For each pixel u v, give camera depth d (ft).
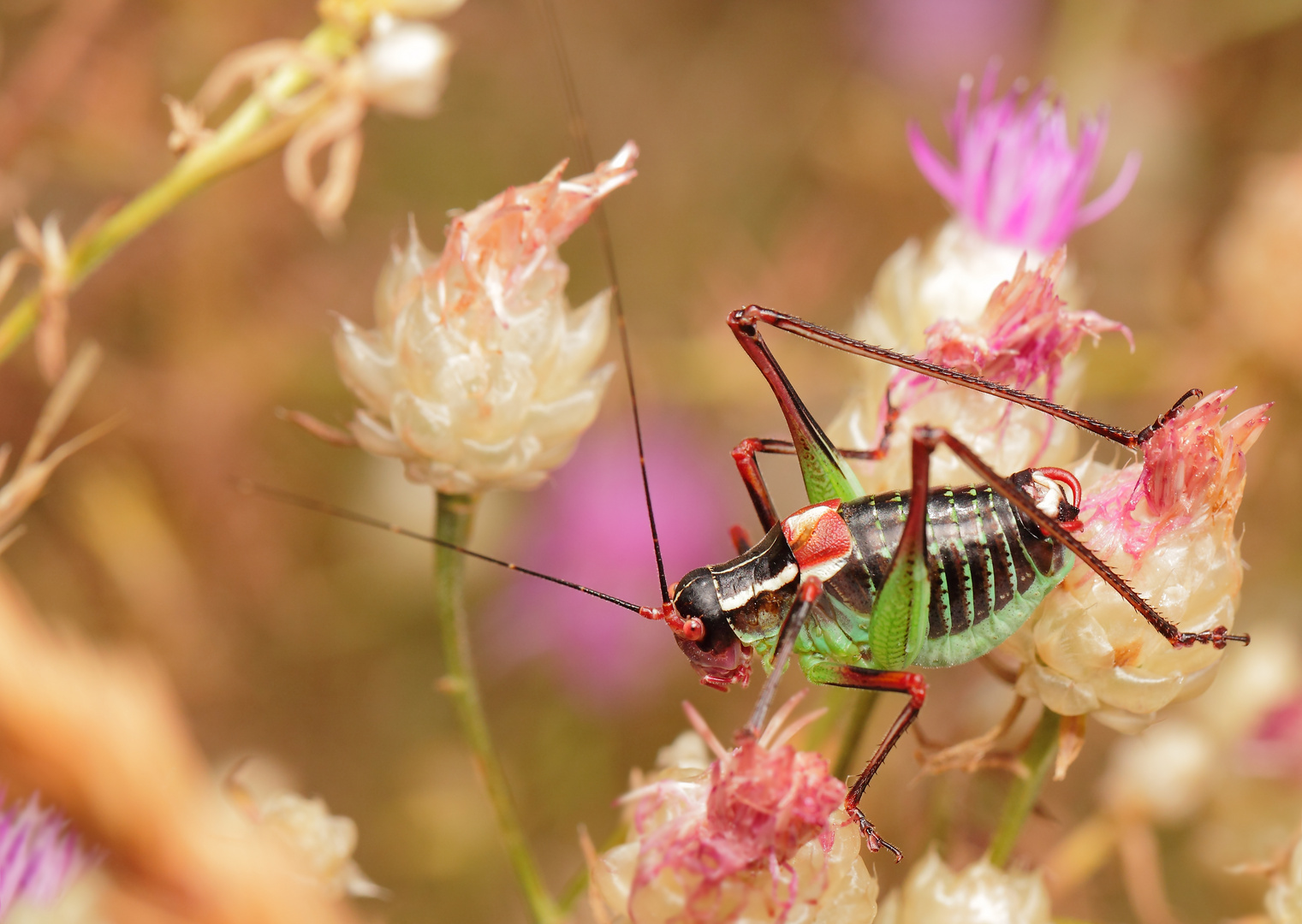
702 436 1.22
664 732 1.16
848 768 0.86
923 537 0.84
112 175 1.02
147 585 1.04
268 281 1.15
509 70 1.35
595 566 1.19
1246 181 1.20
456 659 0.86
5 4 1.02
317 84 0.88
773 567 0.87
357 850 1.08
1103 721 0.84
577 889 0.85
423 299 0.85
